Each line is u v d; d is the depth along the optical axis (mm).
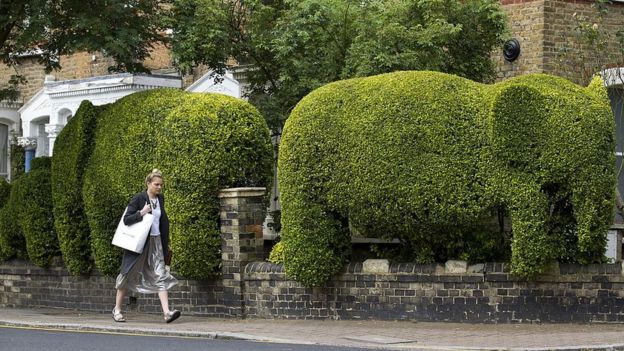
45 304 20625
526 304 15305
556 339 13633
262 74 21734
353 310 16391
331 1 19266
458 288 15641
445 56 19406
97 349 13320
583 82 20359
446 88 15656
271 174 17969
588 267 15219
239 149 17422
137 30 20344
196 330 15438
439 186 15297
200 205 17297
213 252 17422
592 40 19891
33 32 19859
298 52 19922
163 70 28578
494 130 15055
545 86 15406
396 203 15562
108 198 18562
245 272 17203
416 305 15914
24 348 13523
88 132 19203
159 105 18203
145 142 18094
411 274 15930
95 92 29016
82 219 19516
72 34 20406
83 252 19562
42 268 20609
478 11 19281
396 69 18547
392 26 18516
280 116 19984
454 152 15305
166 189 17578
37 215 20344
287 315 16891
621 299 15172
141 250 16625
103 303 19484
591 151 14852
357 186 15820
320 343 13859
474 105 15484
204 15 19984
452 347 13055
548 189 15258
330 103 16281
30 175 20656
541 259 14977
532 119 15000
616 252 17906
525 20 21109
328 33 19656
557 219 15367
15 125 34062
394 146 15562
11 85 28156
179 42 20016
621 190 21203
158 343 14070
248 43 20766
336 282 16500
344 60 19484
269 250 18953
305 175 16312
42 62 22484
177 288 18062
